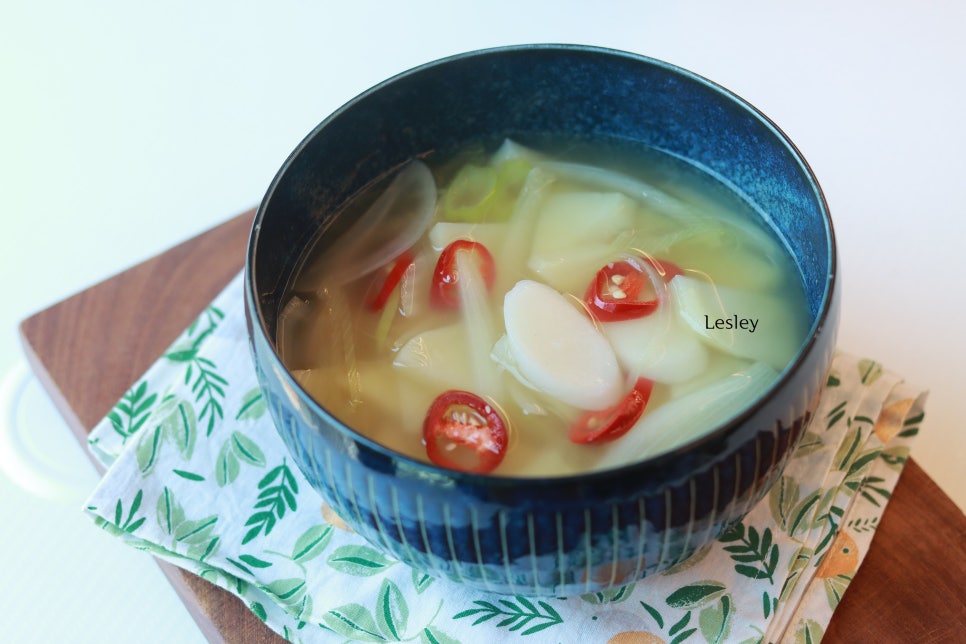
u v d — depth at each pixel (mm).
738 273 430
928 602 425
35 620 490
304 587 430
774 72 626
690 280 424
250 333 386
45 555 507
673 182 461
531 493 348
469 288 430
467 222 456
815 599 423
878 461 456
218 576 435
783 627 417
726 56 636
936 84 614
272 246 418
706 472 357
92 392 495
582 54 445
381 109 448
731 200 451
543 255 443
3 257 625
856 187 578
